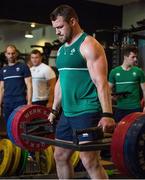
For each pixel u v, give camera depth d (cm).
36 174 435
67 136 261
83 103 247
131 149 200
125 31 698
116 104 470
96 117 246
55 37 798
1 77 493
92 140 229
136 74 456
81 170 439
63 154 266
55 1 796
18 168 430
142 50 768
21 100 481
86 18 832
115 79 462
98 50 238
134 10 845
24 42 782
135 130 202
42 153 437
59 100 288
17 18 761
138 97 464
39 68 503
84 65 246
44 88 504
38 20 780
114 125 229
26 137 254
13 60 481
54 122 288
